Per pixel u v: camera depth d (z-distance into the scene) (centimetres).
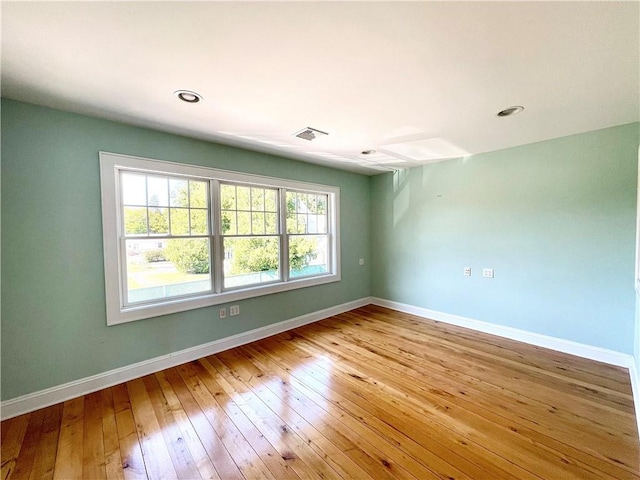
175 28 129
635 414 193
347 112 225
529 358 280
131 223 255
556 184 293
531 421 188
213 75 170
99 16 121
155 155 260
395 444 169
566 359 277
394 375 251
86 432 182
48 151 210
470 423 186
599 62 158
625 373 247
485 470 150
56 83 177
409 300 441
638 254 218
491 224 344
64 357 218
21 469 153
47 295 211
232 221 324
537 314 311
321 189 412
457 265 379
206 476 148
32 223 205
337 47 145
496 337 337
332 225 436
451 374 251
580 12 121
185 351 282
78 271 224
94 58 151
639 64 160
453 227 381
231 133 271
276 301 360
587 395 216
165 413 201
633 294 254
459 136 284
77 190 222
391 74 171
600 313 271
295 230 394
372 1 114
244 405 209
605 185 266
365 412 200
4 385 196
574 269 285
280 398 218
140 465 156
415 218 426
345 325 387
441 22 127
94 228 230
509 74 171
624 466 150
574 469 149
